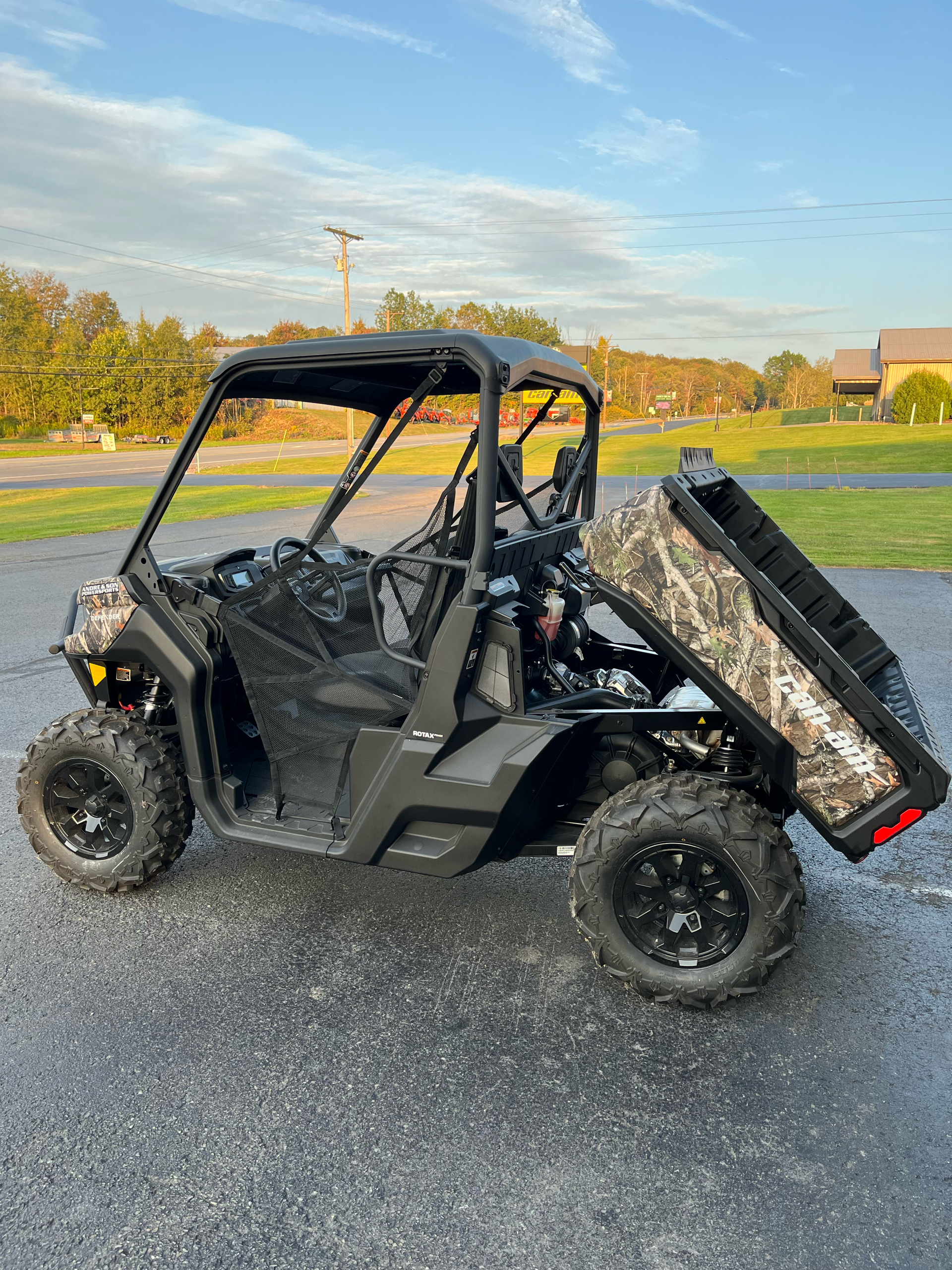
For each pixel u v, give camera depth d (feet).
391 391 10.99
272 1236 6.40
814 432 201.67
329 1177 6.93
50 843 11.29
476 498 8.61
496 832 9.07
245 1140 7.32
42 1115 7.61
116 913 10.99
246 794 10.91
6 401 329.72
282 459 126.72
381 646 9.17
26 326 343.87
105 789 11.15
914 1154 7.14
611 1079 8.04
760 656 8.25
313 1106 7.70
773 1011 9.04
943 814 14.01
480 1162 7.07
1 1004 9.16
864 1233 6.40
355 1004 9.15
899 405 214.48
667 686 12.17
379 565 9.17
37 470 160.86
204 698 10.28
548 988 9.45
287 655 9.77
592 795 10.34
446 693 8.82
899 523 52.90
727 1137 7.33
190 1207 6.66
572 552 11.78
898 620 26.58
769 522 11.24
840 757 8.20
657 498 8.54
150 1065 8.23
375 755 9.34
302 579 9.53
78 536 56.95
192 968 9.79
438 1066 8.20
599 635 12.84
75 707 19.40
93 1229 6.48
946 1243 6.31
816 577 11.15
